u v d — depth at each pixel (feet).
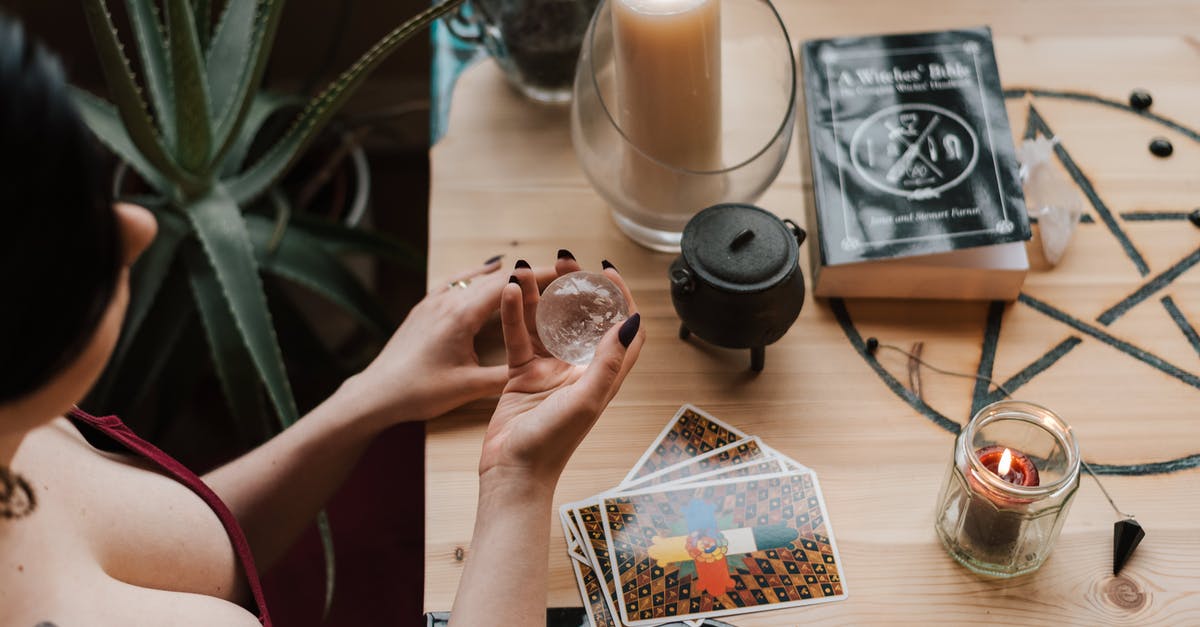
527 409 2.67
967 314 3.24
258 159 4.94
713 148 3.15
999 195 3.17
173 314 4.33
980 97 3.34
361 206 5.27
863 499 2.88
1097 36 3.79
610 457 2.98
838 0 3.94
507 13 3.41
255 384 4.16
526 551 2.37
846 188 3.22
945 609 2.68
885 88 3.38
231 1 3.92
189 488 2.75
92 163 1.60
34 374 1.63
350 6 5.88
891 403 3.06
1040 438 2.65
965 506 2.59
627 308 2.76
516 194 3.57
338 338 5.57
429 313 3.16
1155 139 3.54
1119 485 2.86
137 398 4.25
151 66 3.74
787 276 2.82
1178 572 2.70
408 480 5.11
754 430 3.03
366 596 4.78
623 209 3.24
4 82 1.45
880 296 3.28
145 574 2.46
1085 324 3.19
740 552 2.78
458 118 3.76
